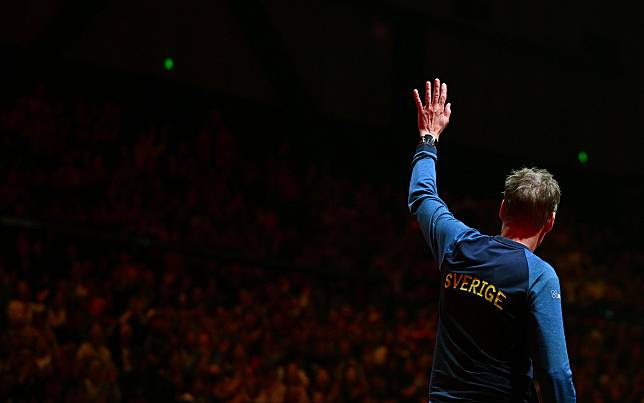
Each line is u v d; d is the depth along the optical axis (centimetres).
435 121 267
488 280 223
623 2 2286
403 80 1962
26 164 1392
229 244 1427
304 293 1359
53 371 938
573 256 1797
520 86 2144
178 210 1452
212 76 1745
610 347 1477
